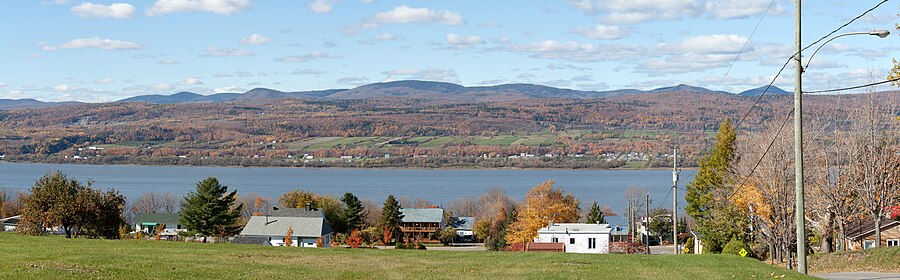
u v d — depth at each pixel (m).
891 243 46.50
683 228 89.31
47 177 44.91
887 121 38.16
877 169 37.72
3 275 19.05
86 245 30.42
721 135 53.91
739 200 41.53
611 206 153.50
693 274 23.41
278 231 77.94
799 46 22.81
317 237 77.31
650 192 171.25
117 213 45.53
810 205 38.06
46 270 20.17
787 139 38.75
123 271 21.03
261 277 21.20
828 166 38.38
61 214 42.78
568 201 91.75
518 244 70.62
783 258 41.03
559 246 63.81
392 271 23.64
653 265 26.08
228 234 77.62
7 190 139.75
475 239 104.06
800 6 22.66
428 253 30.38
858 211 39.41
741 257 29.41
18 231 43.25
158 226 98.88
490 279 22.03
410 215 101.62
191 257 26.22
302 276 21.73
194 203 77.69
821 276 26.92
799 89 22.91
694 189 57.44
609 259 28.28
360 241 82.81
